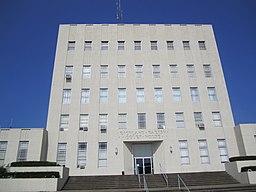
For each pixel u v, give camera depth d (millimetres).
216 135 26375
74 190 17406
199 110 27453
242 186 16312
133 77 28578
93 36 30656
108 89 27844
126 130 25953
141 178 20594
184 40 31094
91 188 18469
